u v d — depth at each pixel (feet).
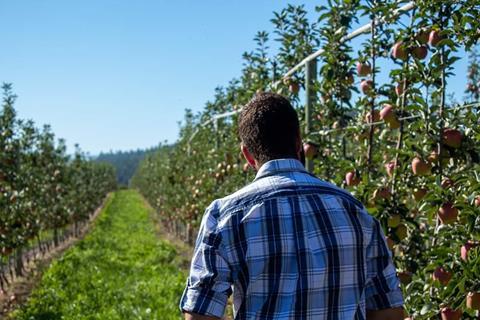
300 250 5.81
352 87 16.47
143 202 139.95
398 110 13.19
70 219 62.85
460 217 10.43
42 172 49.47
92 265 39.63
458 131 11.59
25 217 36.29
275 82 22.45
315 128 18.08
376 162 15.07
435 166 11.93
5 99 35.47
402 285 12.25
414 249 13.41
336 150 16.81
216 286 5.78
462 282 9.58
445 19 11.60
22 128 40.68
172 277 34.47
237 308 5.92
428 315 10.58
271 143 6.23
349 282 5.91
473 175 10.84
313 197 6.08
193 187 44.93
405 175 13.30
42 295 30.27
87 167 87.25
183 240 60.59
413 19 12.09
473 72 20.33
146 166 126.31
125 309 26.20
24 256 51.21
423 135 11.91
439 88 11.86
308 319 5.71
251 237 5.82
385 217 12.60
